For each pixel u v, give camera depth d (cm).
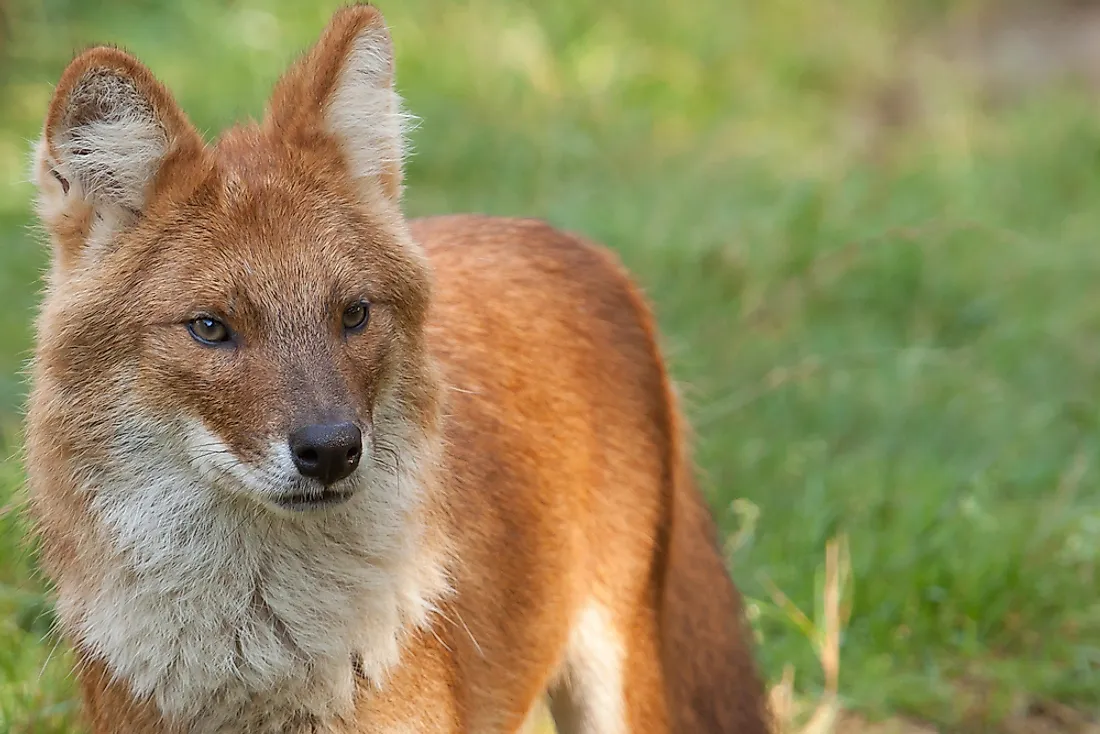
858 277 1803
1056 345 1730
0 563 1044
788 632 1142
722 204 2003
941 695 1112
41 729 927
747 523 1210
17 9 2211
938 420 1507
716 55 2598
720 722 959
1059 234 2050
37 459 730
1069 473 1372
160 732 743
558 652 888
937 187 2152
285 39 2316
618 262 998
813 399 1526
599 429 921
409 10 2434
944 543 1229
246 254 712
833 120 2539
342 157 755
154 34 2302
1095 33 2958
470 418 838
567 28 2500
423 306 759
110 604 724
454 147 2070
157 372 704
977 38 2947
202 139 750
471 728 814
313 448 678
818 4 2839
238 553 727
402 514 743
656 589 957
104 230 721
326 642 734
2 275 1623
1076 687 1138
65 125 712
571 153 2125
